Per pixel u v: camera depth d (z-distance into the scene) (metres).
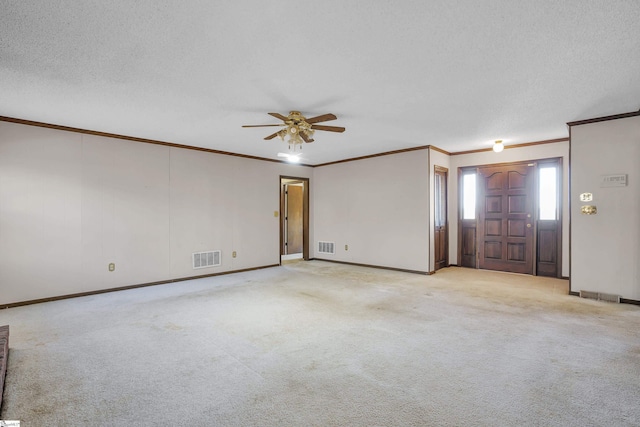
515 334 3.01
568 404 1.93
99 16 1.96
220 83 2.96
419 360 2.51
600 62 2.59
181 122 4.16
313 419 1.80
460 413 1.86
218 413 1.86
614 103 3.56
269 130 4.57
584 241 4.27
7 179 3.89
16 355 2.60
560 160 5.35
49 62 2.55
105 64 2.59
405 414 1.85
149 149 5.09
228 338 2.95
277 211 6.98
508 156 5.85
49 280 4.18
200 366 2.42
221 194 6.01
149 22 2.03
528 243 5.72
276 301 4.16
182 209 5.47
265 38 2.22
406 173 6.06
